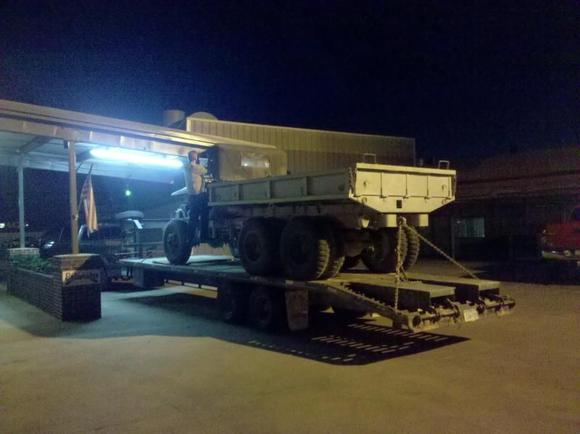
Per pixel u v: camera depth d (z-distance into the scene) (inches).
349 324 400.8
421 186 344.8
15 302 551.8
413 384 253.0
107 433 200.5
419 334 363.9
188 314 460.4
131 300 553.0
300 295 367.6
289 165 946.1
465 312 305.0
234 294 410.9
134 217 697.0
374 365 287.1
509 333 361.7
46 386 258.4
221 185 425.1
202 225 476.1
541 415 212.2
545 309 452.1
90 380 266.8
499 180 1079.6
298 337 359.3
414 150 1107.3
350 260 416.8
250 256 397.7
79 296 437.7
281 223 388.2
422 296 295.0
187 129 815.7
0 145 585.3
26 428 206.5
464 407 221.8
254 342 346.3
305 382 258.2
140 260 589.9
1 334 379.6
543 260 938.1
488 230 1054.4
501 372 271.0
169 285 682.2
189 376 271.0
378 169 319.0
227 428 203.0
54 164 684.1
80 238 695.7
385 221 330.0
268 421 209.3
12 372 283.0
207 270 439.2
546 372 270.5
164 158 577.0
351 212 329.7
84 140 473.4
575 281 644.7
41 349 333.1
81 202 548.4
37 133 444.8
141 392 246.7
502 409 219.1
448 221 1092.5
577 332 363.9
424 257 1084.5
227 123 868.6
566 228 773.3
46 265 539.8
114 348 333.7
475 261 961.5
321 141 986.7
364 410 219.6
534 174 1045.2
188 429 202.7
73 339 361.1
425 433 195.8
